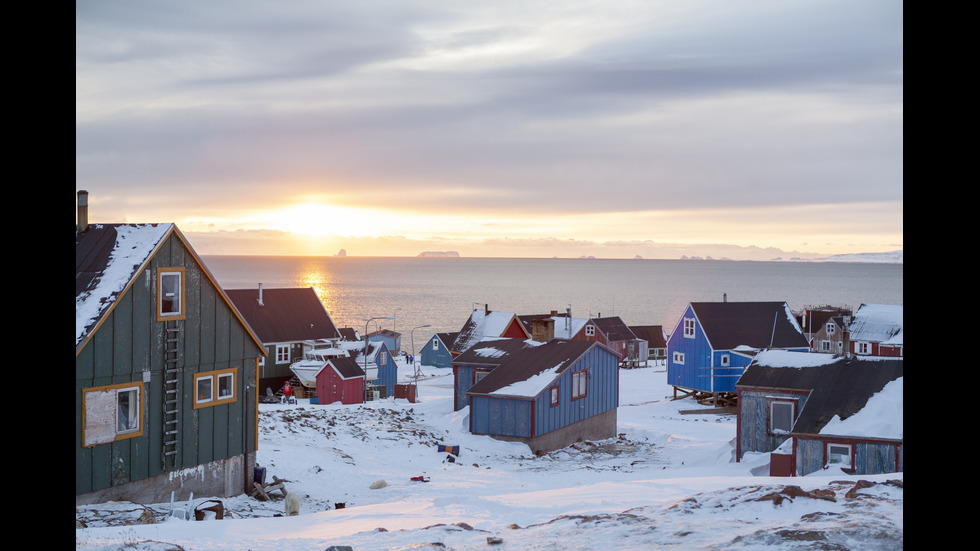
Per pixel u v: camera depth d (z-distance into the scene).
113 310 20.72
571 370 39.56
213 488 23.80
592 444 39.91
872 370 27.70
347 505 24.17
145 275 21.64
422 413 43.97
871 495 12.02
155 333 21.97
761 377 31.12
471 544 11.14
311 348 60.62
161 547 11.14
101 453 20.44
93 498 20.27
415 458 33.22
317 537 13.16
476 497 17.77
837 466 25.19
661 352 109.75
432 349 95.38
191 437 23.05
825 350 72.19
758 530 10.05
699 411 54.09
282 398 52.75
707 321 56.78
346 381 52.03
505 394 37.12
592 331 92.62
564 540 10.73
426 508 16.75
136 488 21.41
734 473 28.06
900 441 24.08
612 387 43.72
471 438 37.56
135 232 22.39
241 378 24.92
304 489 25.55
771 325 57.53
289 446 30.98
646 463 34.59
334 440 34.22
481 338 69.81
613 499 16.72
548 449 37.75
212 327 23.83
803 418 26.28
